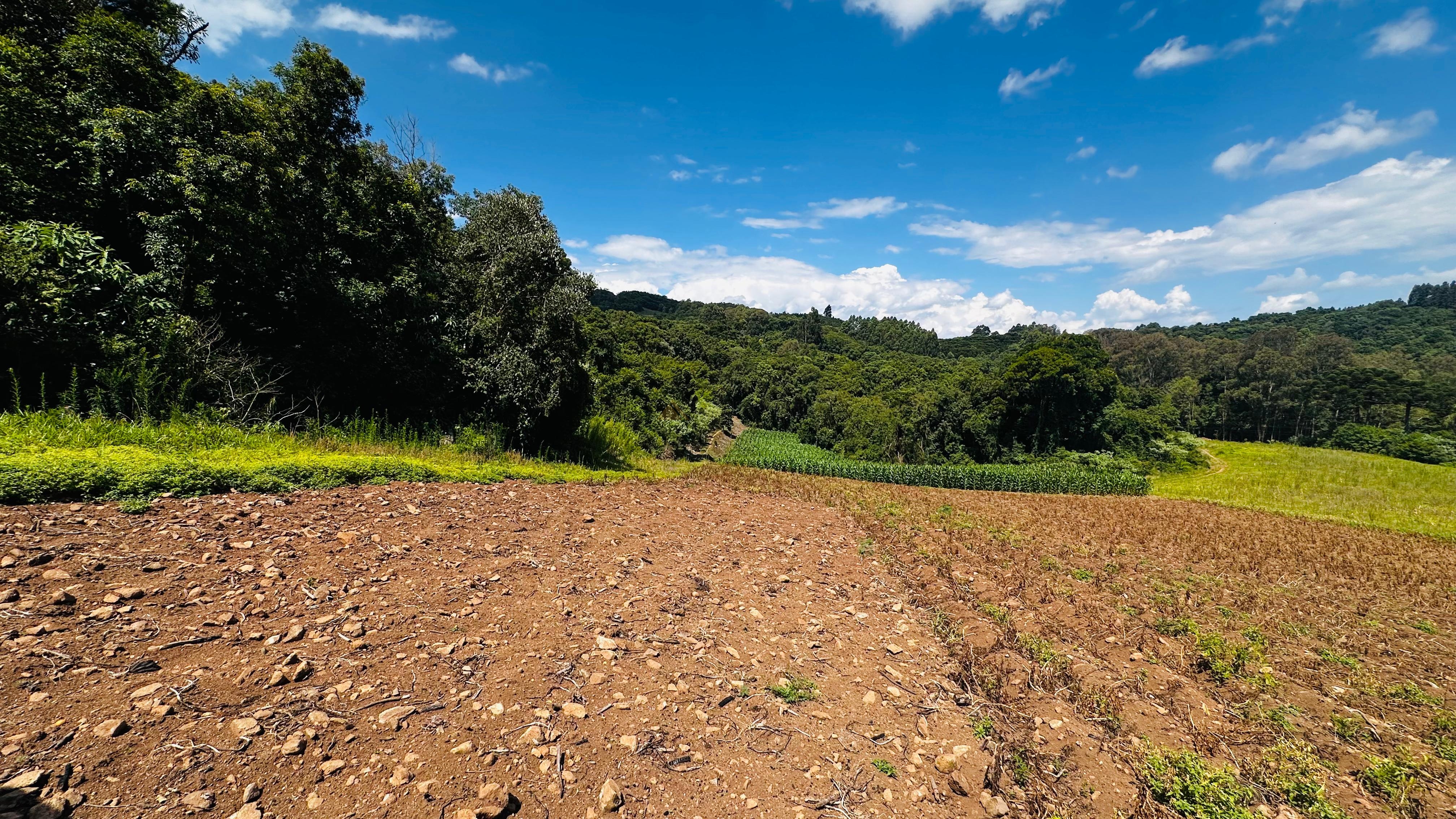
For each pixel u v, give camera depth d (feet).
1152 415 167.94
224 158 34.53
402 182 50.96
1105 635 22.44
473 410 50.93
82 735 8.79
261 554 16.84
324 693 11.17
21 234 27.02
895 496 62.80
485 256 53.52
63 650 10.68
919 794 11.60
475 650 13.96
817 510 47.55
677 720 12.76
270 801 8.46
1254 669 19.86
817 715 14.11
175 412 29.30
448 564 19.22
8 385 26.17
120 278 30.22
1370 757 14.90
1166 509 65.77
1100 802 12.35
